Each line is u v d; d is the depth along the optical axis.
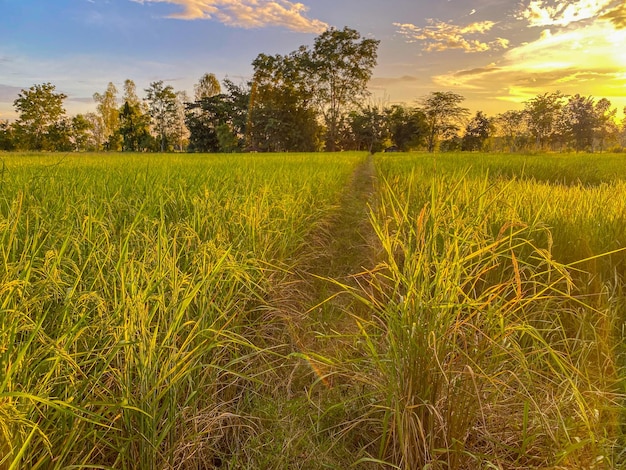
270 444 1.58
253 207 3.22
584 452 1.29
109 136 59.78
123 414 1.28
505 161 13.63
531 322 2.07
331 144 57.31
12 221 1.73
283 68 53.56
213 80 64.38
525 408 1.24
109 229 2.34
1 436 0.98
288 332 2.40
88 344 1.49
